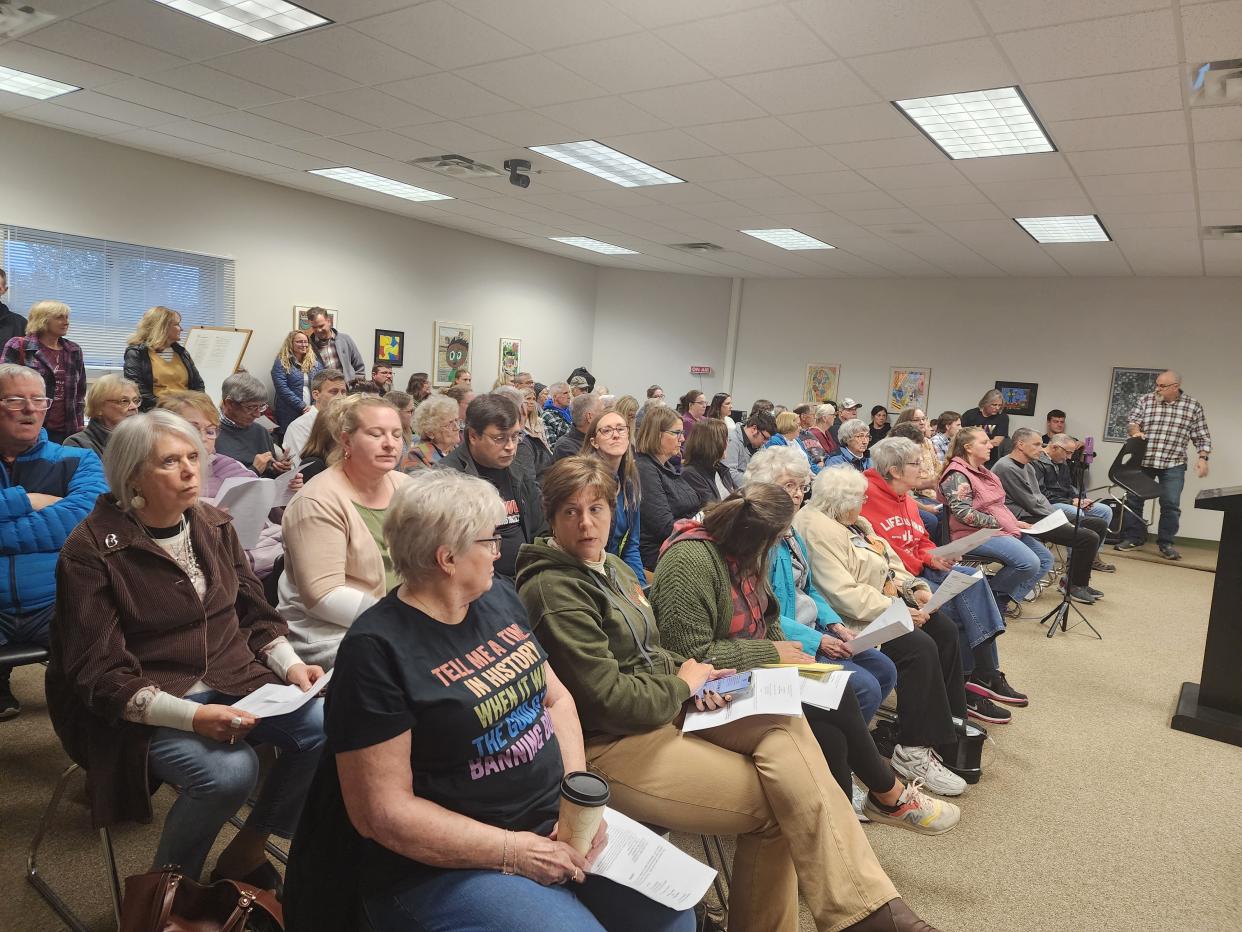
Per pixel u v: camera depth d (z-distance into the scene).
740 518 2.00
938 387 10.12
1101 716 3.55
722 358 11.55
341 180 7.03
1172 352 8.68
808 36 3.44
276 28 3.84
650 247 9.43
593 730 1.68
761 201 6.62
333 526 2.05
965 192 5.80
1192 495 8.58
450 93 4.54
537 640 1.53
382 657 1.21
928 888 2.22
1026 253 7.92
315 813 1.26
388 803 1.17
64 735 1.65
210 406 3.11
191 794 1.61
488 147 5.65
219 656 1.81
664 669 1.80
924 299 10.16
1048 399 9.40
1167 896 2.25
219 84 4.64
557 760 1.43
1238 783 2.97
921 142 4.76
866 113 4.34
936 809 2.14
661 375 11.73
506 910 1.18
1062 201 5.81
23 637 2.24
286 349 6.95
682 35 3.53
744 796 1.66
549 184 6.65
